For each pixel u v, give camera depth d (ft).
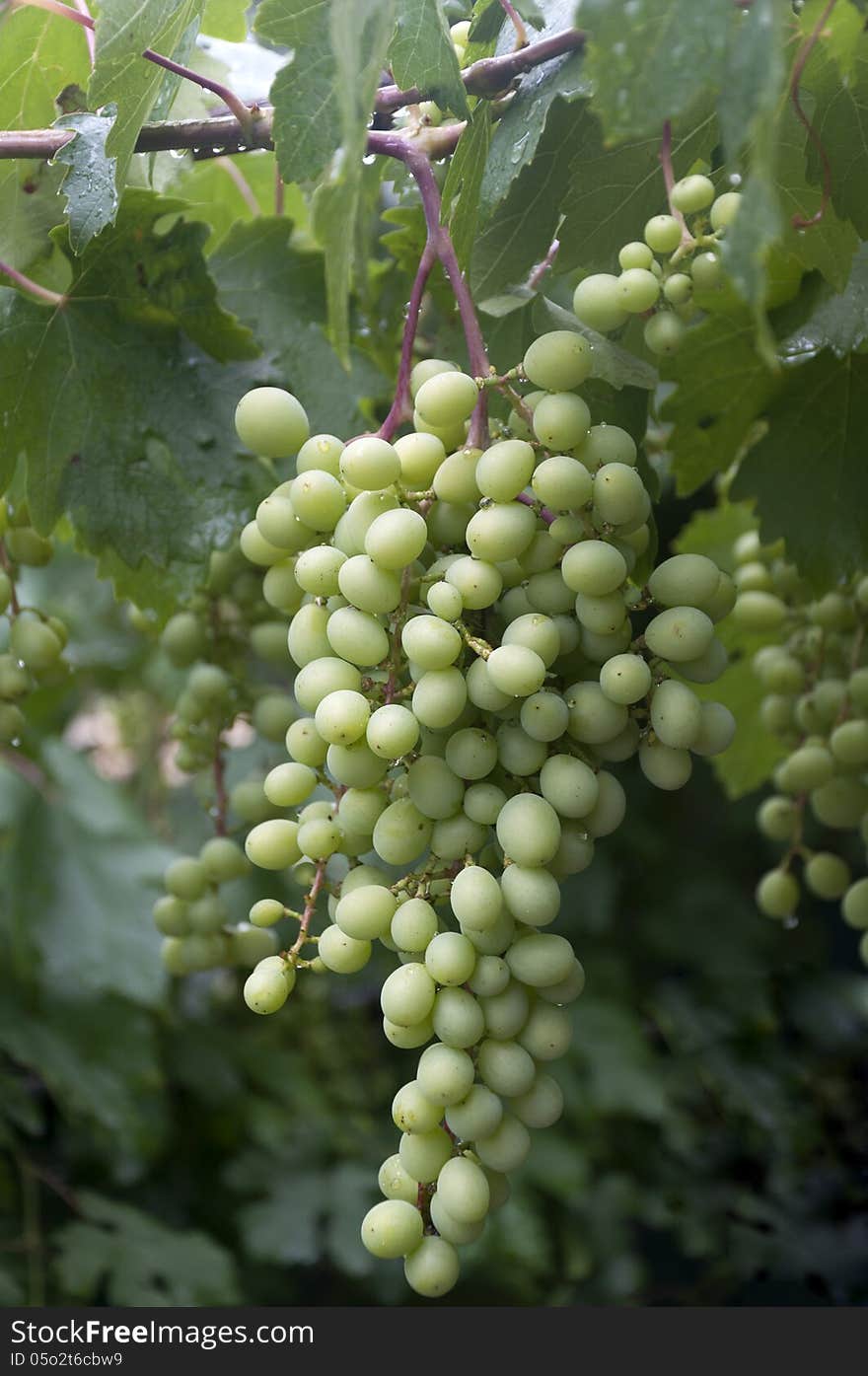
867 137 1.91
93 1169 3.84
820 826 4.37
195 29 2.07
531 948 1.61
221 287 2.36
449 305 2.27
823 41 1.80
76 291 2.13
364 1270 3.81
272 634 2.27
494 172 1.97
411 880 1.68
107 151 1.95
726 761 3.01
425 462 1.72
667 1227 4.11
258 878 3.60
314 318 2.38
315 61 1.84
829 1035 4.21
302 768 1.78
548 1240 4.09
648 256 1.85
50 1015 3.69
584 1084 4.11
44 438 2.15
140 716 4.43
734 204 1.80
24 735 3.27
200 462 2.19
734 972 4.33
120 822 4.07
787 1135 3.99
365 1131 4.24
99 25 1.88
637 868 4.46
